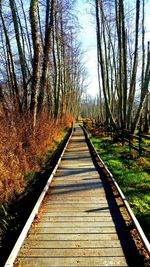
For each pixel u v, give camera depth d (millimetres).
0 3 16297
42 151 13328
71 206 7180
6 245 5695
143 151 14164
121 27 20484
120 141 19938
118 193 8055
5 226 6445
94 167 12273
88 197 7949
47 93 25547
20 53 15023
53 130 19875
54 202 7531
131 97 21203
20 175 8922
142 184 9172
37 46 13438
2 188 7668
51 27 15930
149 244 4793
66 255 4723
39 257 4664
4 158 8375
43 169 11766
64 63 33688
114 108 33688
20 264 4453
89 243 5145
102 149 17500
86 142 22703
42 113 16578
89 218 6348
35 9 13367
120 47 20969
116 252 4820
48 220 6258
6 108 11898
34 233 5582
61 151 17234
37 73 13383
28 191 8719
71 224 6016
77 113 90438
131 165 12219
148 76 19516
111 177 9648
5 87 18516
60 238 5352
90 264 4449
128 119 21172
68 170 11719
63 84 34594
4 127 9555
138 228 5441
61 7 23453
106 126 28812
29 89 16359
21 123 11414
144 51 26062
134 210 6996
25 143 11164
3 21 16609
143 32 24906
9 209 7359
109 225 5938
